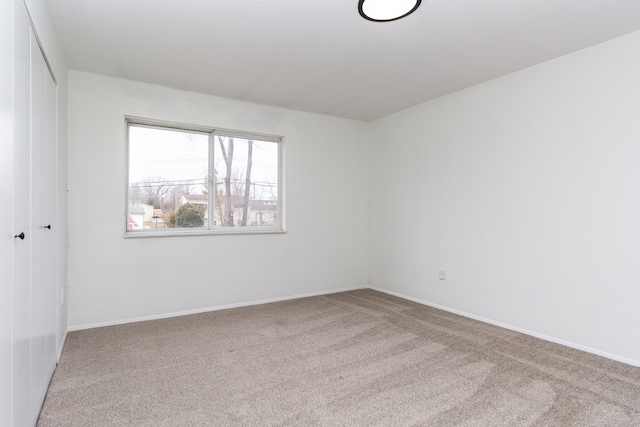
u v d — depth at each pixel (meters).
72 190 3.12
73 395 2.02
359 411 1.89
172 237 3.59
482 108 3.45
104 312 3.26
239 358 2.56
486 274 3.40
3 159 1.23
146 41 2.63
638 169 2.45
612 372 2.34
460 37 2.57
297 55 2.87
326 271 4.62
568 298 2.80
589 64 2.70
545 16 2.29
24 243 1.52
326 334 3.06
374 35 2.54
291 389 2.12
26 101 1.57
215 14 2.28
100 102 3.25
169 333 3.07
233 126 3.96
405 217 4.31
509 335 3.04
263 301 4.13
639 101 2.44
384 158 4.63
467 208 3.58
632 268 2.47
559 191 2.86
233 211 4.07
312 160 4.52
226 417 1.83
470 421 1.80
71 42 2.65
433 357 2.59
